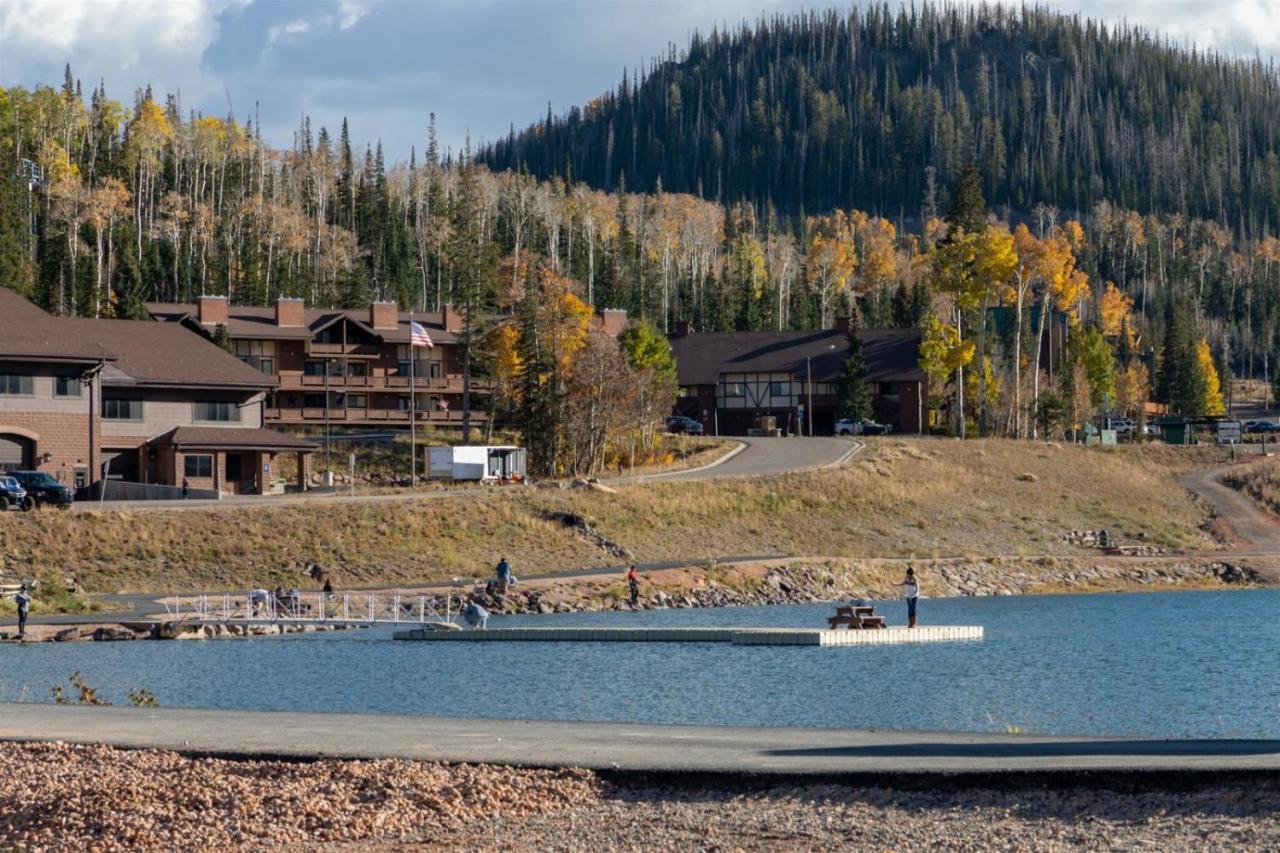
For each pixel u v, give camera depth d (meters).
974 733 37.75
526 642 89.94
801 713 59.03
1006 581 141.12
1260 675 72.94
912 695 64.81
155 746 37.69
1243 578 149.38
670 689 66.94
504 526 137.12
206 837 29.05
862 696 64.69
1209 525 177.62
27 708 47.12
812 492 165.00
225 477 159.50
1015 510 175.00
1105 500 184.50
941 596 133.75
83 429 145.38
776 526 154.75
